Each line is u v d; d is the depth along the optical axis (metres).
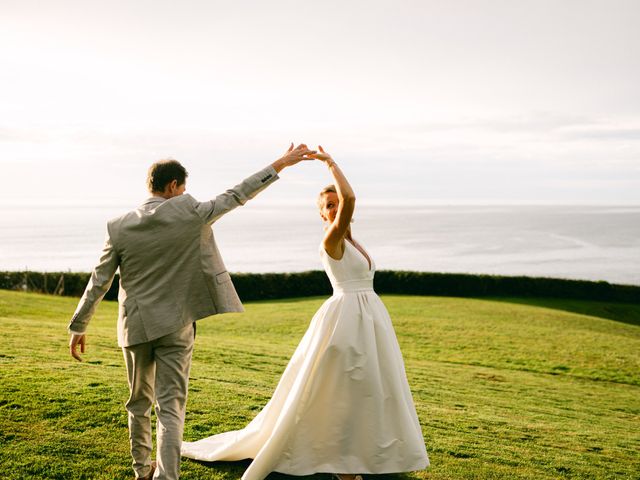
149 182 3.36
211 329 17.12
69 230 110.12
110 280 3.21
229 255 70.44
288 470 3.37
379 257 70.44
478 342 16.22
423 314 21.20
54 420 4.45
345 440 3.36
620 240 101.75
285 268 56.25
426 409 6.72
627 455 5.41
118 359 7.93
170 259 3.14
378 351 3.49
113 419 4.57
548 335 17.72
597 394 10.75
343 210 3.40
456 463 4.29
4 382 5.43
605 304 30.36
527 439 5.59
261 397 5.98
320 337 3.45
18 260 59.66
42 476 3.48
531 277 31.25
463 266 61.34
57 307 19.25
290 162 3.44
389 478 3.77
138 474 3.37
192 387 6.21
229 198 3.24
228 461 3.79
